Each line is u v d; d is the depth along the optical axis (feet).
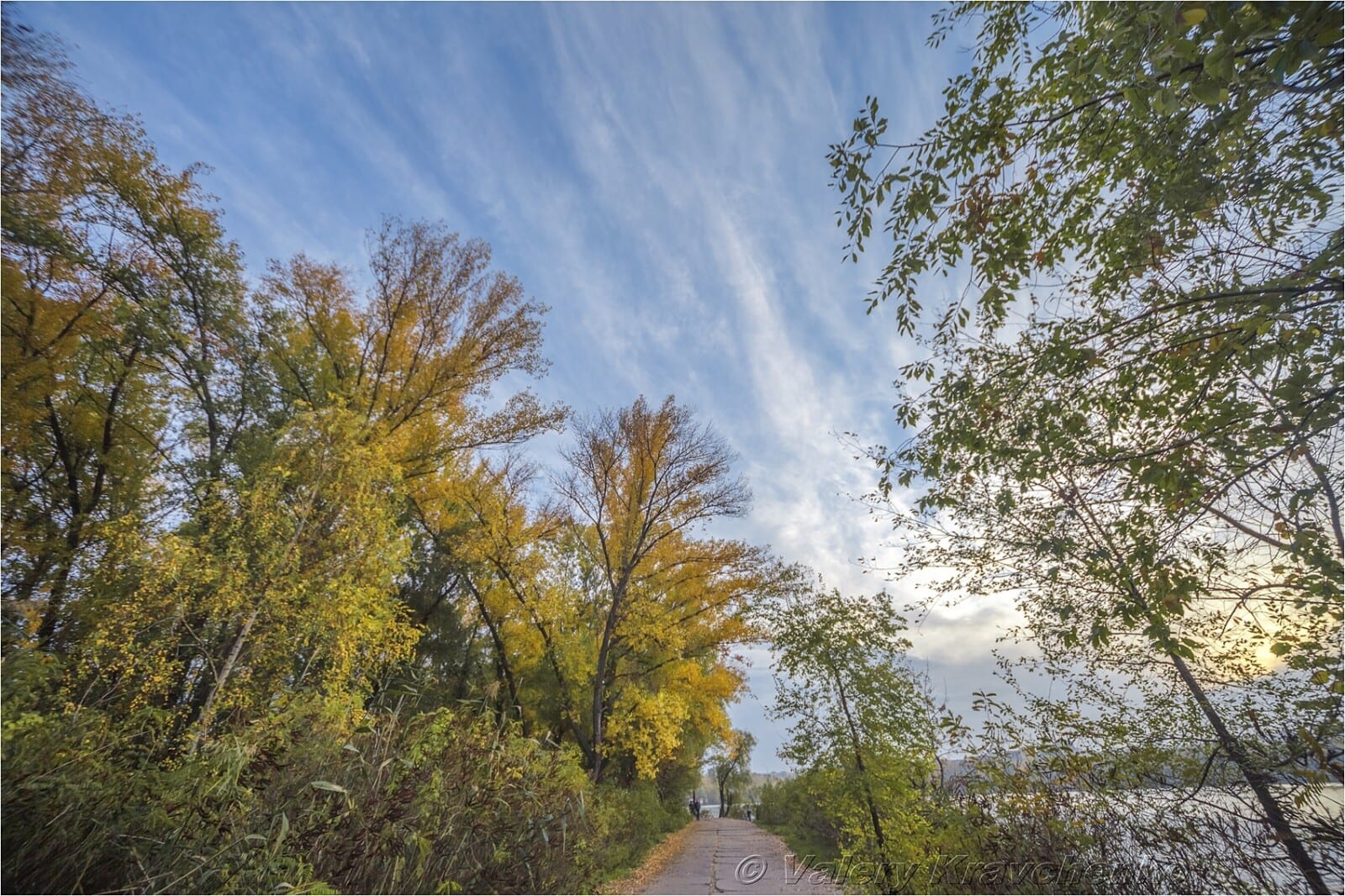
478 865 20.90
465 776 22.58
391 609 30.37
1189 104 10.61
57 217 31.22
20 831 11.39
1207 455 10.69
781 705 29.58
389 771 20.16
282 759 17.02
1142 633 12.91
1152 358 11.88
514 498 55.16
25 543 29.96
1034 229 14.51
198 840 13.61
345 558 26.86
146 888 12.08
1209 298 10.53
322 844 16.05
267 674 23.79
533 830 25.12
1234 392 11.02
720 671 61.46
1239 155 10.62
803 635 29.60
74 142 30.48
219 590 21.97
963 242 14.29
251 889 13.34
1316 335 10.02
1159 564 10.53
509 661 55.77
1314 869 11.14
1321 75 9.02
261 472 27.50
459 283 50.85
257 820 15.16
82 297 34.17
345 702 21.91
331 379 47.67
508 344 51.29
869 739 26.55
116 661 19.20
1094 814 14.56
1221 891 12.23
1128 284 13.56
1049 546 12.31
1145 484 11.19
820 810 42.27
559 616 53.52
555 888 25.71
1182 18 7.59
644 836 48.78
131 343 36.60
